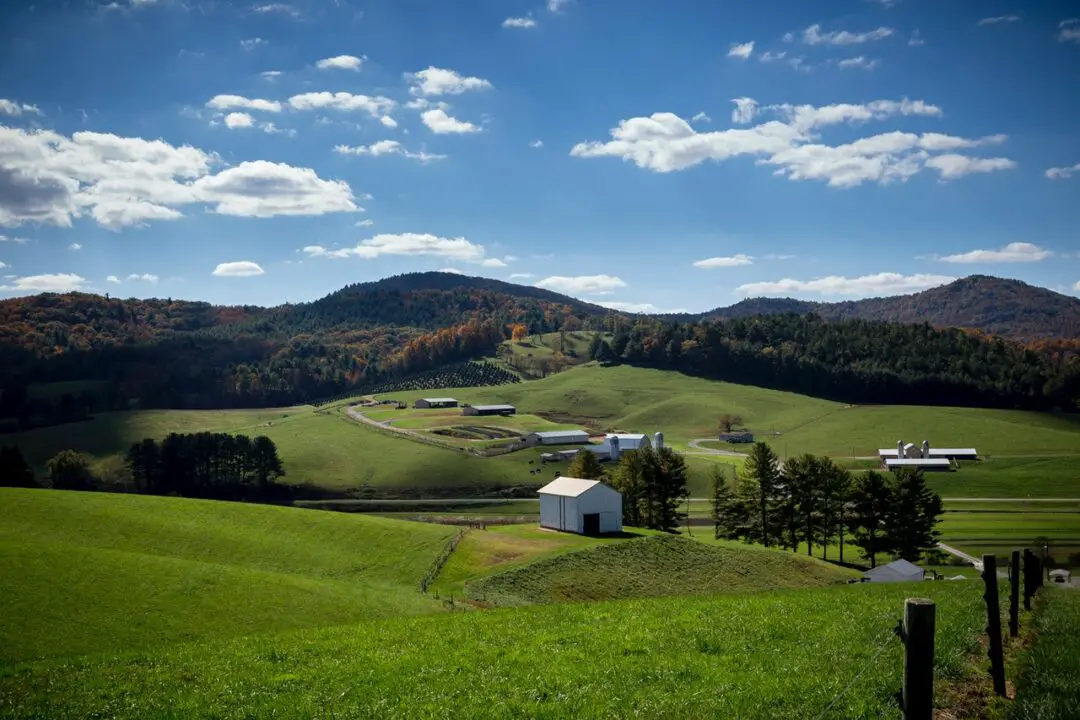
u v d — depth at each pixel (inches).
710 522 5255.9
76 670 1117.1
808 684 746.8
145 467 7012.8
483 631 1230.9
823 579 3171.8
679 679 823.7
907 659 479.2
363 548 2883.9
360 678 940.0
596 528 3686.0
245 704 869.8
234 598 1819.6
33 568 1785.2
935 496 3949.3
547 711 741.9
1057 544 4284.0
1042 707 625.9
